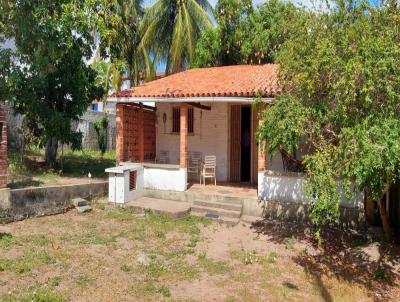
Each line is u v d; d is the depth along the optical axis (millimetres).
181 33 21672
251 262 7766
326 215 7141
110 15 13047
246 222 10445
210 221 10383
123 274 6746
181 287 6426
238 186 13000
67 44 11508
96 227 9406
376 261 7945
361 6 7230
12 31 11133
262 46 19922
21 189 9656
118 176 11383
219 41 21578
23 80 12258
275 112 7691
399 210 9117
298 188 10398
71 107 13688
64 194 10820
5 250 7406
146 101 12453
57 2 11492
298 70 7477
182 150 12047
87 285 6207
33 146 14914
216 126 14273
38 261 6992
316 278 7238
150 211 10859
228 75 14234
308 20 7633
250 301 6094
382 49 6090
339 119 6621
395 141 5648
